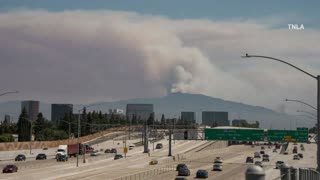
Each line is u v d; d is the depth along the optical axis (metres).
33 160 153.88
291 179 27.92
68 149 170.38
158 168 132.38
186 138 167.00
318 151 47.38
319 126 47.53
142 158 170.00
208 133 160.12
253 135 155.12
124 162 148.50
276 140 153.00
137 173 114.31
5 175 84.62
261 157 190.75
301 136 151.38
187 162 163.88
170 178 102.19
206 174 105.94
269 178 90.12
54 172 96.00
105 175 106.62
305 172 34.28
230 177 108.81
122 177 102.06
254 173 11.78
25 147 181.00
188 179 102.31
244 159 183.25
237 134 157.00
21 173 93.38
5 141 190.62
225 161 170.88
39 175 89.06
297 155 188.38
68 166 119.56
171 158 174.50
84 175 104.62
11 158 163.38
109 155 187.25
